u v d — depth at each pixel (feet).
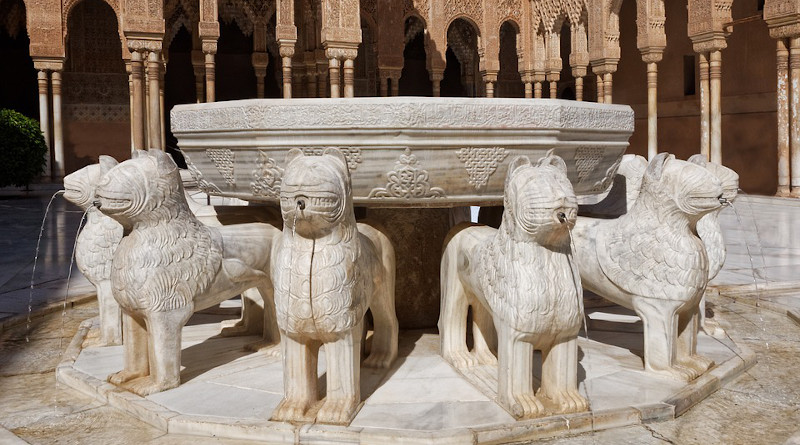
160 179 10.11
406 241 13.67
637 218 10.85
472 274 10.32
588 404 9.29
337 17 51.72
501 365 9.40
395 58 61.26
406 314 13.74
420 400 9.80
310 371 9.37
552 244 8.99
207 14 49.42
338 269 8.89
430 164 10.17
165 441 8.93
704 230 12.65
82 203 13.01
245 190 11.19
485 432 8.52
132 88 47.01
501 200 11.12
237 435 8.91
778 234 30.01
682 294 10.48
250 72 81.97
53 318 16.65
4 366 12.69
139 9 45.80
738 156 53.93
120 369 11.56
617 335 13.66
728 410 9.85
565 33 78.69
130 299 10.22
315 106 9.94
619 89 68.80
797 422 9.38
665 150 62.34
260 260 11.48
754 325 15.20
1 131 51.72
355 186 10.36
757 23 51.75
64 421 9.73
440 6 62.49
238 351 12.53
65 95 70.54
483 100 10.09
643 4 50.14
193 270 10.41
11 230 34.37
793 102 41.93
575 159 11.34
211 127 11.12
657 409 9.39
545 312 8.89
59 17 59.11
